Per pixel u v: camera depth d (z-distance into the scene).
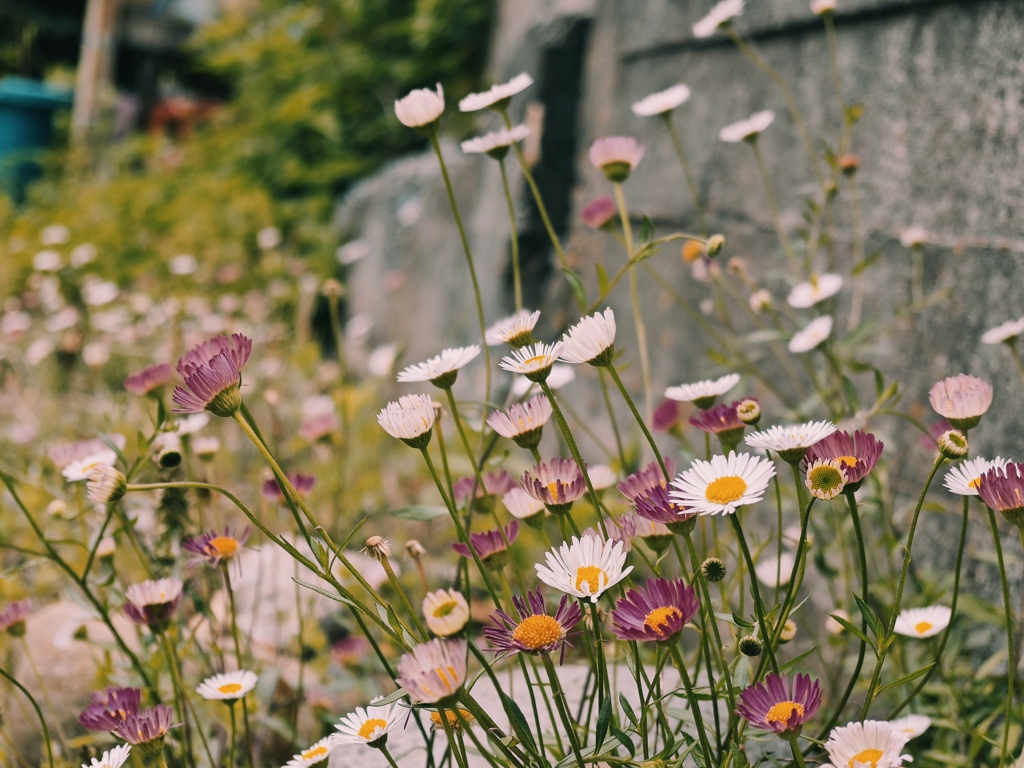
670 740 0.34
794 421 0.53
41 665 0.54
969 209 0.53
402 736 0.46
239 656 0.41
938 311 0.55
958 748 0.46
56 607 0.59
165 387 0.46
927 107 0.56
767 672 0.35
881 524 0.51
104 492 0.34
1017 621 0.47
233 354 0.34
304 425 0.56
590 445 0.90
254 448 0.86
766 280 0.69
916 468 0.55
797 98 0.68
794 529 0.51
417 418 0.34
